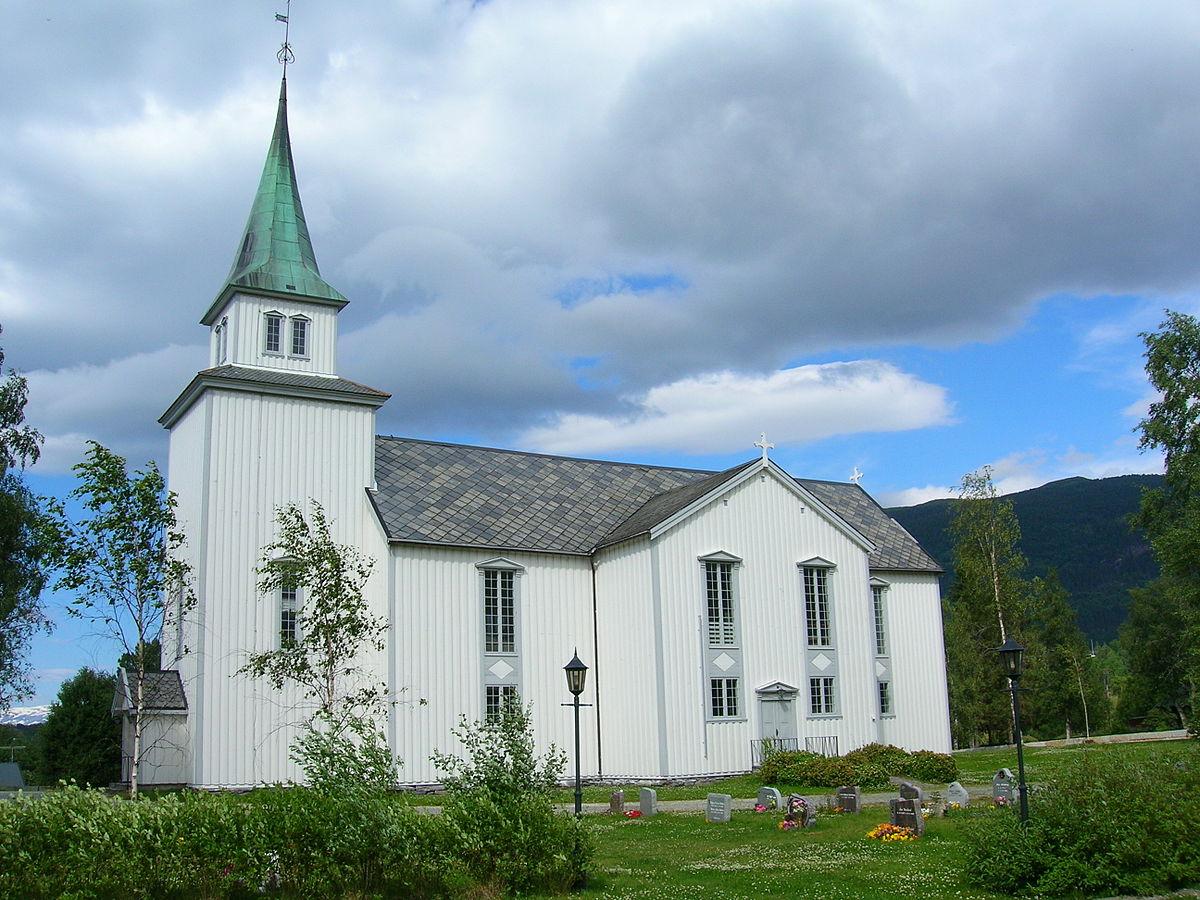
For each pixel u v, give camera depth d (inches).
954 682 2444.6
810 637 1517.0
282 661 1034.7
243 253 1469.0
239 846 529.0
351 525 1359.5
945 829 832.3
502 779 639.1
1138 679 2842.0
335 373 1445.6
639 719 1366.9
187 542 1295.5
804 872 669.9
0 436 1615.4
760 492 1507.1
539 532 1448.1
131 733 1199.6
